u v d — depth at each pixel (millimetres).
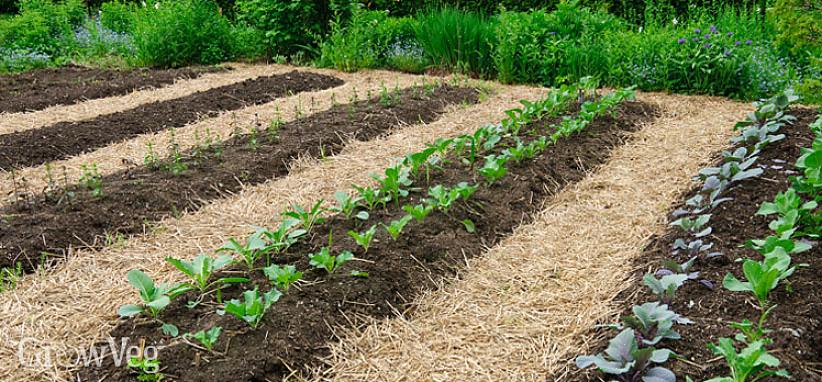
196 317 3207
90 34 10523
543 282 3596
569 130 5465
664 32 7961
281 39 9422
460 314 3350
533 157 5082
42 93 7520
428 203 4137
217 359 2891
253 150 5387
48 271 3686
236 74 8664
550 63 7902
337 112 6438
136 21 10133
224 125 6203
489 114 6406
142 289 3150
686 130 5828
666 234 3916
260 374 2836
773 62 7219
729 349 2494
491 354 3043
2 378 2832
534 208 4469
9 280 3584
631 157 5285
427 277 3639
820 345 2824
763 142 4742
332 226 4055
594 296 3404
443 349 3102
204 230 4160
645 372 2621
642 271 3555
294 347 2998
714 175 4645
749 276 2936
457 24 8594
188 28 9469
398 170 4418
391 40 9625
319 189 4730
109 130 6016
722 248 3648
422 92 7152
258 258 3668
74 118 6480
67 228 4051
